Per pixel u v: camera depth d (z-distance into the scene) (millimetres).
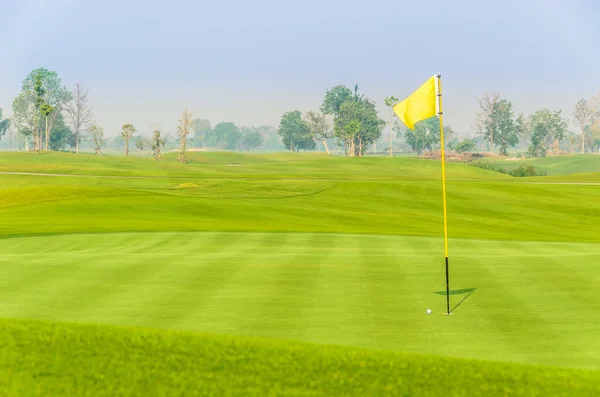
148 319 12570
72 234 27234
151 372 7527
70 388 7074
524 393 7230
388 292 15078
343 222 40562
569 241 29312
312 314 13070
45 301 13938
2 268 17500
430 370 7844
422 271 17641
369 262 19062
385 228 36688
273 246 23938
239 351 8258
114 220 35406
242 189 59875
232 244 24609
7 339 8406
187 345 8422
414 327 12258
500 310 13531
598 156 184125
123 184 71688
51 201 46438
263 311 13250
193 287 15375
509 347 11078
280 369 7715
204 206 45875
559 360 10398
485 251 22844
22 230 28391
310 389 7207
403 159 140125
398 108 14312
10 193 50750
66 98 189125
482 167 139375
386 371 7762
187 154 172125
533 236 34125
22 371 7441
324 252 21750
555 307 13781
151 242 25141
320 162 135750
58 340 8430
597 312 13367
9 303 13750
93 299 14148
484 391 7262
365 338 11508
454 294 14906
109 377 7367
